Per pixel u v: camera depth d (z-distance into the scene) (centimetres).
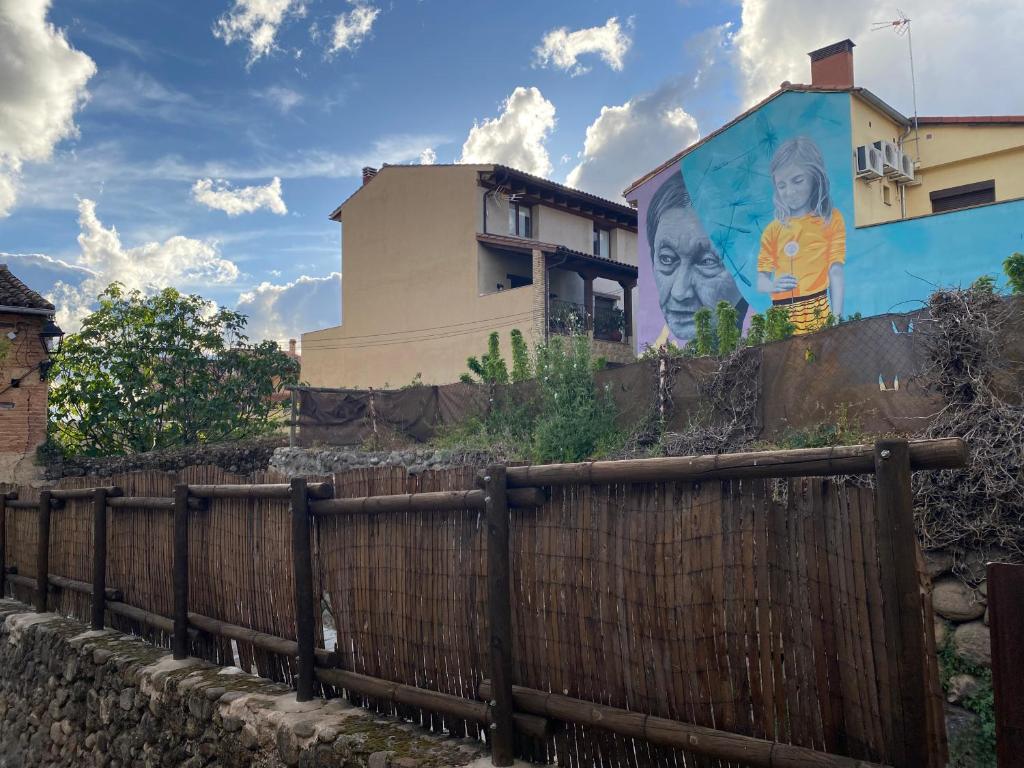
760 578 293
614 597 340
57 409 2064
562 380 1201
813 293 1677
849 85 1742
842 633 271
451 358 2369
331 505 478
